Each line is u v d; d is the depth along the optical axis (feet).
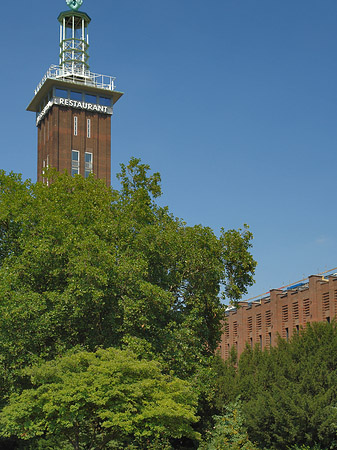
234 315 199.93
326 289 139.85
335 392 90.53
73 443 93.09
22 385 98.22
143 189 119.44
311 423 87.04
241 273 123.44
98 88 361.30
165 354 102.99
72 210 111.86
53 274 99.96
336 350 98.32
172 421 83.71
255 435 99.66
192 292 113.50
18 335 94.22
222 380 118.62
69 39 372.38
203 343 117.80
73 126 360.28
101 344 102.58
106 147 365.20
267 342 170.09
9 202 112.06
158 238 107.14
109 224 109.09
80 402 79.97
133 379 82.58
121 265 100.48
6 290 95.81
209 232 119.24
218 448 102.17
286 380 96.99
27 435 88.17
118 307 102.47
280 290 165.17
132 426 80.33
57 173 142.00
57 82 356.38
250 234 124.88
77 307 96.89
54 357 98.27
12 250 110.73
